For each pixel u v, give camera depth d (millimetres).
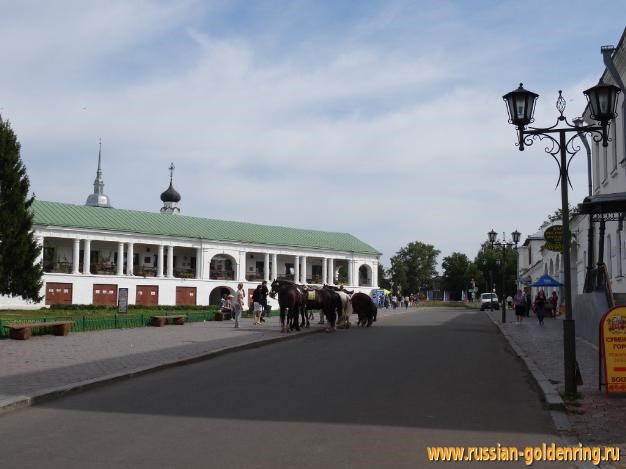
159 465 6770
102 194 84438
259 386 12078
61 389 11078
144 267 70438
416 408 9984
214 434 8148
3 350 18000
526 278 75312
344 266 94000
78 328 25672
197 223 77188
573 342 10906
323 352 18594
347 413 9516
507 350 20156
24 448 7500
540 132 11859
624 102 22797
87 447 7523
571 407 9898
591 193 29547
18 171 40469
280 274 84812
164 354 17047
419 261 137500
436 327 32031
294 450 7387
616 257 25828
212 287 73812
